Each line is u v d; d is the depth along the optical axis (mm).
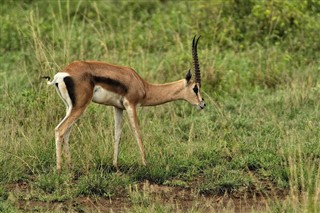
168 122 25234
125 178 20203
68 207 18750
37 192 19422
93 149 21891
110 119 24094
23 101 24984
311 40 31375
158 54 31141
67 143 20797
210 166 21781
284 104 26469
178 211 18188
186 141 23812
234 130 24391
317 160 21406
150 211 18047
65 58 26906
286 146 22516
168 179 20844
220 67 28781
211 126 24844
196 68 22141
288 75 28734
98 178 19922
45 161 21297
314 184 19391
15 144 21656
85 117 23875
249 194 20172
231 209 18922
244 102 26844
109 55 29562
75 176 20734
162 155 21984
